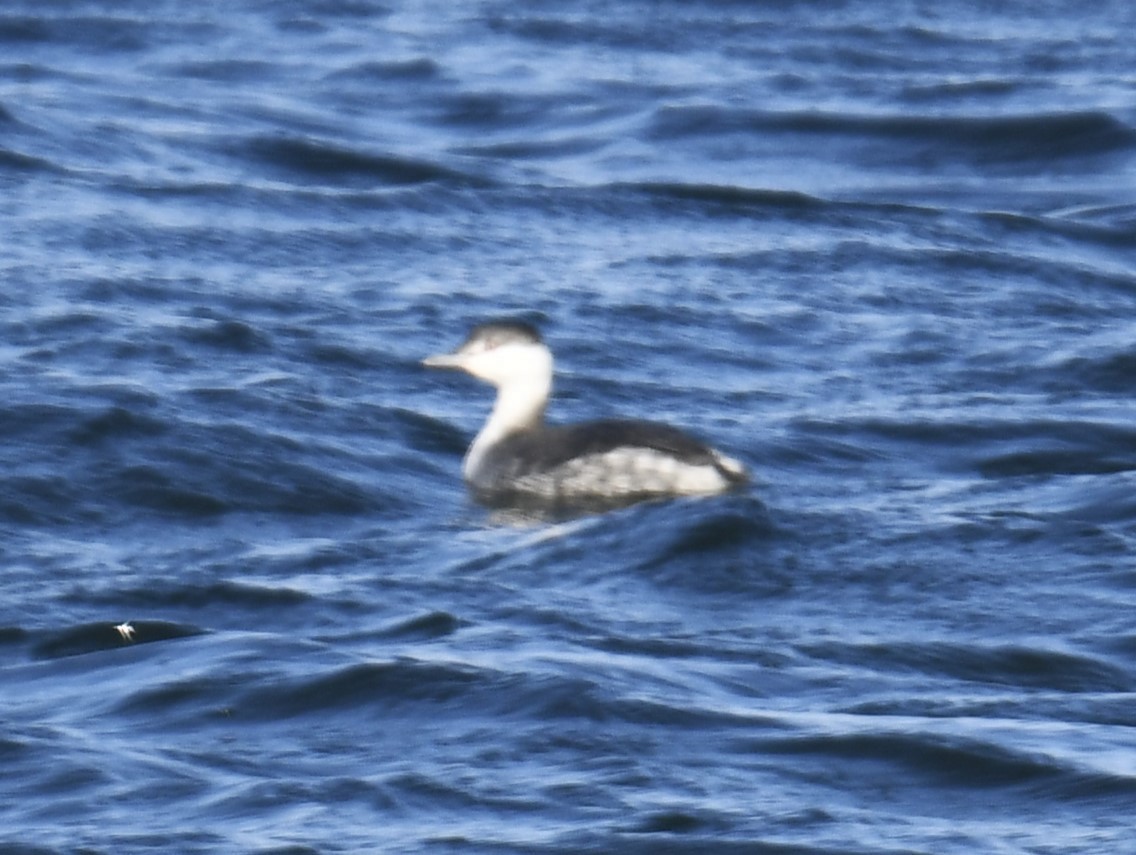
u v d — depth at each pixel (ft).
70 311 95.81
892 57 161.99
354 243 112.47
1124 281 111.55
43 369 87.45
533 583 65.46
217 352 91.76
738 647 59.62
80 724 53.42
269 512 74.13
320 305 100.42
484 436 78.23
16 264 103.40
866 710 54.80
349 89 150.82
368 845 46.70
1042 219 121.80
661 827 47.50
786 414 87.40
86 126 131.95
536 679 55.31
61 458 76.64
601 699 54.24
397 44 161.99
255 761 51.19
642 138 140.87
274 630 61.31
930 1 179.11
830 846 46.55
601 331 98.68
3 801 49.11
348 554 68.85
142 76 151.33
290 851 46.32
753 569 66.44
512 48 161.79
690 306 102.89
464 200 121.08
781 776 50.39
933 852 46.29
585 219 119.55
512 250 112.68
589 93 149.89
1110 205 128.67
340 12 171.01
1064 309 105.50
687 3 175.11
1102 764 50.88
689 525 68.90
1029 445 83.46
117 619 61.77
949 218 121.80
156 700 54.70
